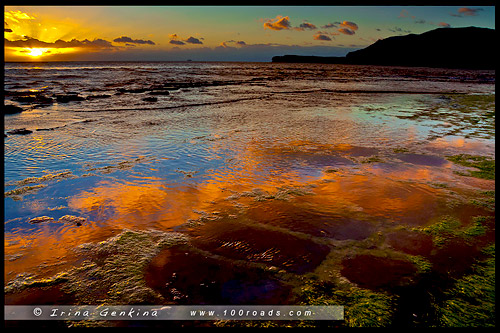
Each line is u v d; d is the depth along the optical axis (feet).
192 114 48.60
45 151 27.55
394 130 38.37
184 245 14.15
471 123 43.11
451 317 10.12
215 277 12.07
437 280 11.90
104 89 83.46
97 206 17.62
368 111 53.98
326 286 11.59
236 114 49.37
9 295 10.89
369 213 17.24
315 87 101.71
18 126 37.60
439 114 50.85
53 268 12.39
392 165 25.21
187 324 9.87
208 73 185.47
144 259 13.08
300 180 21.98
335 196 19.40
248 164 25.09
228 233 15.14
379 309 10.47
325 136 34.94
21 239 14.25
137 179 21.66
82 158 25.90
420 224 16.10
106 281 11.74
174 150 28.60
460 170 24.16
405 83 119.75
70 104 56.65
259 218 16.62
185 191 19.89
